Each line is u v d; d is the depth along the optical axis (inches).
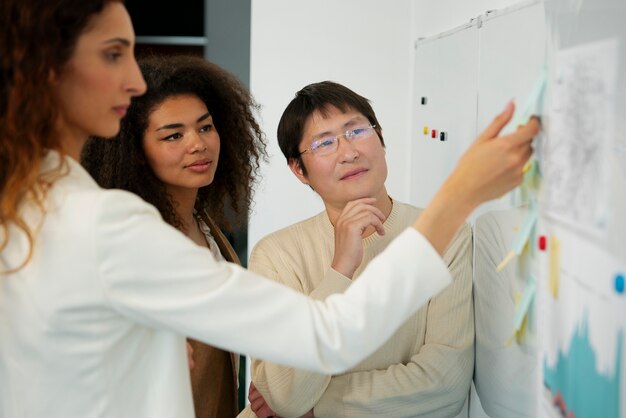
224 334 38.3
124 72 39.4
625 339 37.0
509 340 56.9
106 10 37.9
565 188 44.6
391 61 99.1
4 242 38.1
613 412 38.5
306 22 101.0
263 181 105.3
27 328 37.9
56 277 37.0
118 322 38.5
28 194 37.7
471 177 39.9
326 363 39.1
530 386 52.8
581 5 41.9
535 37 50.0
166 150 64.6
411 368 60.9
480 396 65.6
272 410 64.3
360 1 99.5
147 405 40.8
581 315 42.7
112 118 40.0
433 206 40.3
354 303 39.2
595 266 40.5
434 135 81.9
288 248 65.8
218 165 73.5
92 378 38.3
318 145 62.5
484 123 62.5
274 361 38.9
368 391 60.4
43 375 38.2
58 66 37.1
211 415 66.1
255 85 102.9
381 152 63.0
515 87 54.5
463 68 69.1
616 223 37.8
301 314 38.8
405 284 39.3
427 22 88.7
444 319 62.6
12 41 36.3
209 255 39.2
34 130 37.2
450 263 63.6
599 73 39.5
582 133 41.8
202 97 68.9
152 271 37.4
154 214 39.4
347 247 58.3
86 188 38.9
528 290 52.5
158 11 142.6
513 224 55.2
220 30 120.4
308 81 101.8
